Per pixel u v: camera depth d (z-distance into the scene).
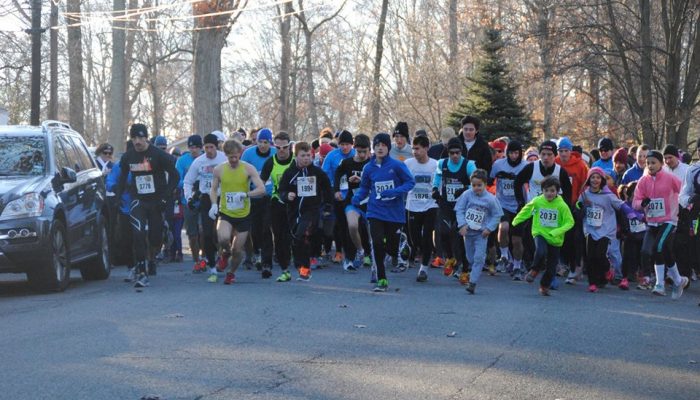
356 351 8.98
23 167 13.79
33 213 12.91
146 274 14.12
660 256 14.27
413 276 15.93
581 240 15.59
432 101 47.66
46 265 13.09
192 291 13.37
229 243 14.26
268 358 8.60
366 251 17.25
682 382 8.11
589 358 8.98
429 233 14.95
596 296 14.01
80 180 14.87
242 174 14.10
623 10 37.94
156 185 14.02
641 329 10.81
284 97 60.34
